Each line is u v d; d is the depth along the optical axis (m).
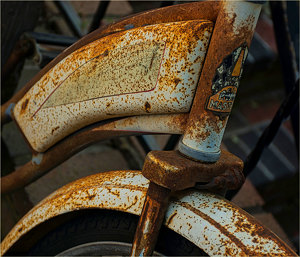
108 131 0.75
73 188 0.73
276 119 0.88
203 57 0.62
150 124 0.69
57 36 1.12
